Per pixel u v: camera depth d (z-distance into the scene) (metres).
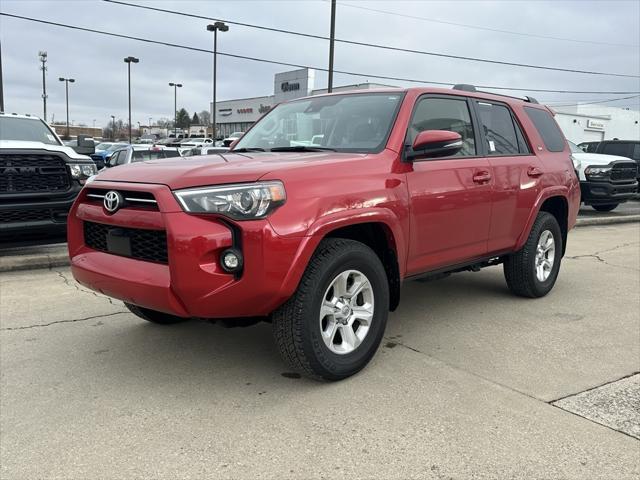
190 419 3.19
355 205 3.54
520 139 5.47
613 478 2.63
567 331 4.75
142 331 4.69
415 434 3.01
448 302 5.64
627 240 10.16
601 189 13.41
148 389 3.58
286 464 2.74
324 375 3.52
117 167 3.87
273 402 3.39
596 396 3.49
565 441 2.95
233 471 2.68
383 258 4.01
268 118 5.05
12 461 2.77
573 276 6.96
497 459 2.78
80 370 3.88
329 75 22.69
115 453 2.84
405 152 4.03
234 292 3.14
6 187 6.96
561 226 6.10
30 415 3.24
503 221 5.01
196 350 4.26
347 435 3.00
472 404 3.37
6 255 7.52
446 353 4.21
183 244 3.07
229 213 3.11
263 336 4.57
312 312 3.37
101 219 3.54
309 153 4.00
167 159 3.94
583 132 49.75
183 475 2.65
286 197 3.23
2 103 21.62
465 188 4.48
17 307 5.36
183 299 3.13
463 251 4.64
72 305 5.43
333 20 22.23
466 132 4.77
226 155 3.98
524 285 5.59
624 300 5.79
